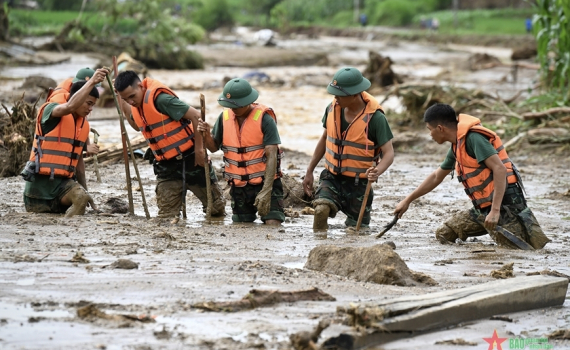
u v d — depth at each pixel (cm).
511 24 13600
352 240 1464
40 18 11838
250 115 1596
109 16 7425
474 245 1479
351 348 862
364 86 1536
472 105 3516
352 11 17962
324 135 1655
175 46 7362
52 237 1337
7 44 6619
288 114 4053
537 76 4375
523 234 1454
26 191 1594
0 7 6919
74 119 1579
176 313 942
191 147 1638
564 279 1110
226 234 1468
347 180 1606
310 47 10444
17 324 886
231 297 1010
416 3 16800
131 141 2392
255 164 1598
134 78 1585
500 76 6312
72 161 1591
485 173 1441
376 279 1133
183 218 1659
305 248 1370
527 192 2158
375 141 1580
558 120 3069
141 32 7419
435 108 1442
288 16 17975
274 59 8494
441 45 12244
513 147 2923
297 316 947
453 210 1866
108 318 910
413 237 1540
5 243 1273
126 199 1850
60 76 5484
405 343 905
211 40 11019
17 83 4725
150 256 1228
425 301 979
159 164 1653
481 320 1005
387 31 14662
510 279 1109
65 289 1020
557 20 3344
